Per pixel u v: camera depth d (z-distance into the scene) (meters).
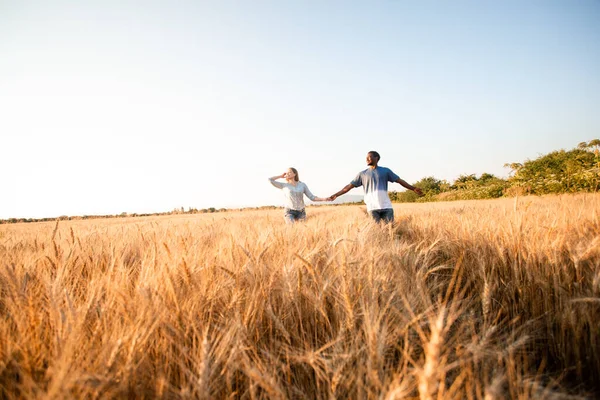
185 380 1.16
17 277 1.66
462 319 1.56
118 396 0.96
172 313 1.38
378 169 5.34
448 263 2.64
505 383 1.15
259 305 1.62
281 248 2.52
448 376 1.22
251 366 1.19
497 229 2.69
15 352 1.11
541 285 1.81
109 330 1.25
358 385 1.01
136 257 2.84
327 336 1.49
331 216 6.55
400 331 1.24
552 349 1.53
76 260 2.34
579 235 2.37
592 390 1.29
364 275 1.79
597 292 1.56
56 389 0.78
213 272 1.88
